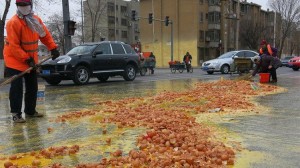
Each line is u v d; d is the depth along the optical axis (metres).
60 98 9.45
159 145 4.27
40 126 5.69
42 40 6.63
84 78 14.57
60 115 6.70
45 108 7.61
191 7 60.00
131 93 10.36
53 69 13.84
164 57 62.50
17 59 6.20
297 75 19.25
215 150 3.95
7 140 4.83
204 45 62.66
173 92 10.10
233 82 12.91
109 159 3.83
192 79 17.11
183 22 60.62
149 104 7.77
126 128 5.38
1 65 19.91
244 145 4.36
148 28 64.06
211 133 4.92
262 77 13.20
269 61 13.39
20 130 5.43
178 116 6.02
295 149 4.20
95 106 7.81
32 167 3.62
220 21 64.44
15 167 3.63
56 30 63.50
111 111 6.88
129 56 16.53
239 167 3.58
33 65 6.23
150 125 5.38
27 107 6.52
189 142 4.30
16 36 6.11
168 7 61.69
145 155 3.82
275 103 7.72
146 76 22.05
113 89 11.83
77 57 14.33
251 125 5.49
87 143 4.56
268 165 3.64
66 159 3.93
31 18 6.24
